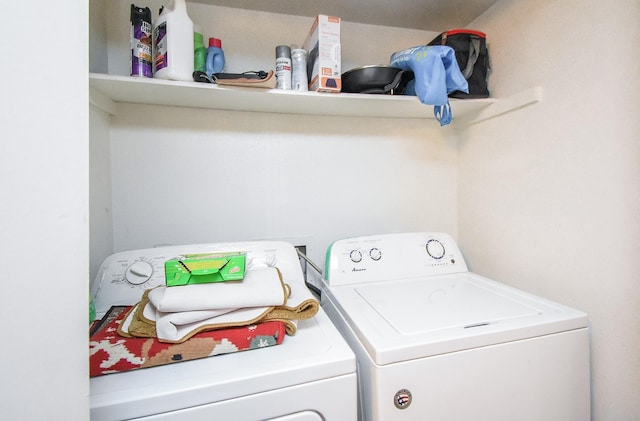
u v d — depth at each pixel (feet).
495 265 4.58
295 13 4.57
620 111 2.85
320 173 4.89
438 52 3.59
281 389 2.05
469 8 4.52
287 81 3.83
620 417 2.90
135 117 4.12
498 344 2.58
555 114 3.53
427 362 2.39
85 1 1.55
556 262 3.56
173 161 4.28
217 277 2.70
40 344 1.33
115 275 3.23
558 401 2.79
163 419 1.84
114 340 2.29
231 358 2.21
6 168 1.23
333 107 4.44
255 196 4.62
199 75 3.41
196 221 4.40
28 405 1.28
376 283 4.07
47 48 1.37
